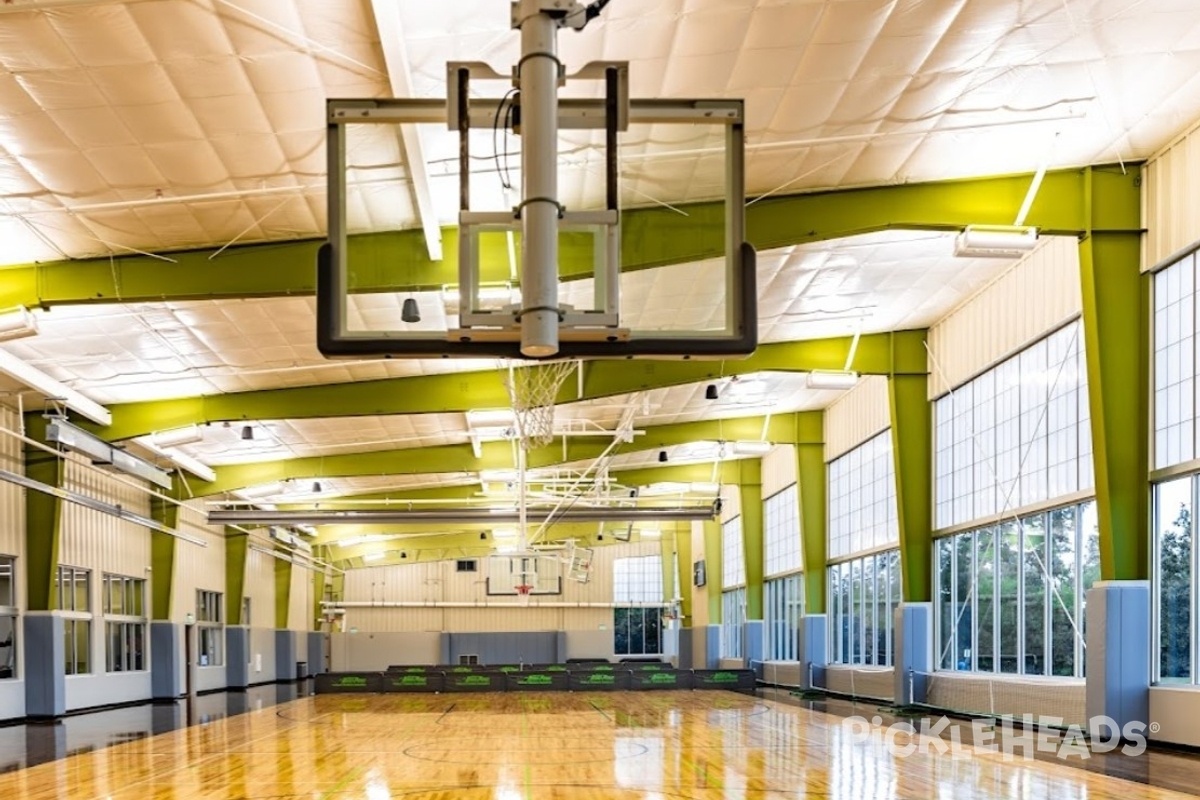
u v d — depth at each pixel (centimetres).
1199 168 1049
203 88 823
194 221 1077
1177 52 898
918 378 1814
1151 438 1152
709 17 783
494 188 411
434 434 2144
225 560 3014
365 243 420
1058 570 1395
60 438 1549
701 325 418
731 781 954
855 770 1019
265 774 1041
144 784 980
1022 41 864
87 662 2056
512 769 1059
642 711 1858
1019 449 1494
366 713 1892
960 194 1157
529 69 378
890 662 2019
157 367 1566
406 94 796
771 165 1080
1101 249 1162
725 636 3488
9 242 1102
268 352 1531
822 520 2417
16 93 812
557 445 2323
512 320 388
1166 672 1122
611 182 399
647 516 2381
